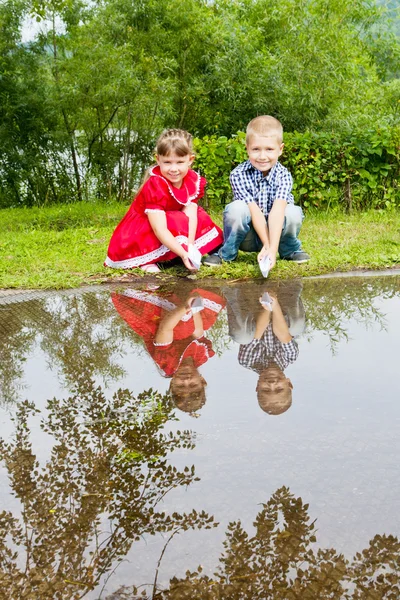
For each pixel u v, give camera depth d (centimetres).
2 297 334
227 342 229
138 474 130
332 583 95
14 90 1025
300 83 866
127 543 107
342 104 925
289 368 196
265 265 344
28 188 1091
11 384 192
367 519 110
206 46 968
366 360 201
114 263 402
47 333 253
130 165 1089
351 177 664
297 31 875
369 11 1054
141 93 933
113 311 291
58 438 150
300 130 887
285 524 110
